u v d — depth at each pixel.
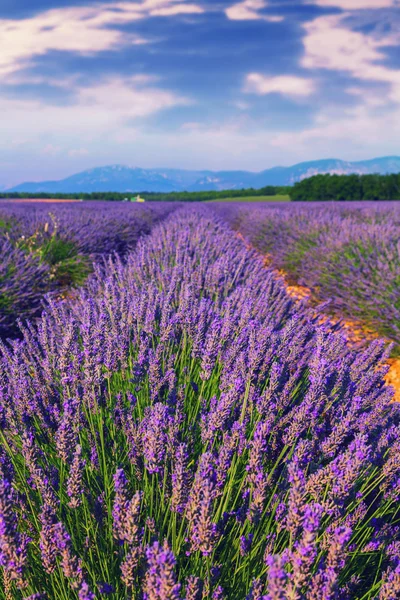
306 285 8.45
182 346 2.87
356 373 2.64
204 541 1.31
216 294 4.41
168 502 1.66
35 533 1.61
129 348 2.49
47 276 6.98
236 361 2.26
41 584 1.47
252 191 83.69
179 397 2.17
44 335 2.46
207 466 1.36
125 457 1.92
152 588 1.08
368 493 1.70
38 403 2.01
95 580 1.45
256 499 1.48
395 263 6.55
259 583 1.29
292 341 2.62
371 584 1.63
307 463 1.63
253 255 6.75
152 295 3.33
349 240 8.34
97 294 4.41
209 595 1.42
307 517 1.12
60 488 1.60
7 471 1.59
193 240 7.13
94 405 1.94
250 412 2.04
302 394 2.43
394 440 1.92
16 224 10.88
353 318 5.68
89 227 10.41
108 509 1.61
